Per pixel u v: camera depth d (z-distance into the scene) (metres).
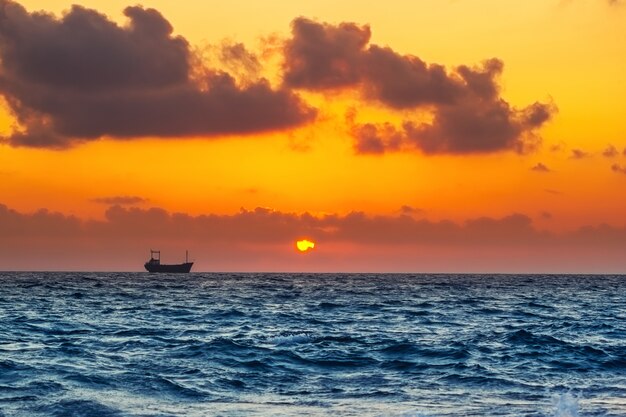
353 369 49.09
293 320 92.06
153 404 37.22
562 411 35.88
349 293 185.75
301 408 36.69
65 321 87.44
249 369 48.53
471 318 97.38
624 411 35.94
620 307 128.38
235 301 141.38
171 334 71.38
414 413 35.34
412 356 54.78
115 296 158.88
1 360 48.97
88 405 36.09
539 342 63.38
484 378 45.62
